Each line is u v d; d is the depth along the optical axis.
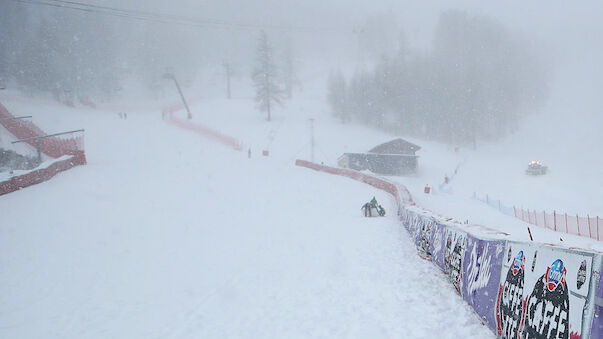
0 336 6.86
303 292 8.34
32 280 9.85
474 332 5.35
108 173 27.62
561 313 3.68
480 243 6.28
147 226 15.95
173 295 8.75
